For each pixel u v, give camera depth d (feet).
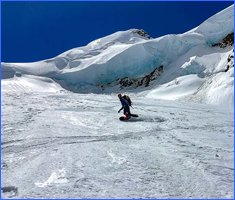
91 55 256.52
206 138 38.11
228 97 104.99
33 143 34.30
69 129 41.93
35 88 196.85
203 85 139.03
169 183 22.84
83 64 239.50
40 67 239.30
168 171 25.26
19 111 55.52
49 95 83.51
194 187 22.11
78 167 25.89
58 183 22.66
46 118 49.52
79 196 20.53
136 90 195.52
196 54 195.83
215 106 75.72
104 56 232.94
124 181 23.12
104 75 221.46
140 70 213.87
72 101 70.85
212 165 26.61
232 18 209.46
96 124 46.29
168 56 210.38
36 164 26.73
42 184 22.49
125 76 216.95
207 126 46.96
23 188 21.80
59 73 229.25
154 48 212.23
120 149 31.78
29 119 48.39
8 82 194.80
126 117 50.31
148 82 203.62
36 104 64.64
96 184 22.50
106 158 28.48
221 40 205.87
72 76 224.94
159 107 66.74
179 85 152.87
